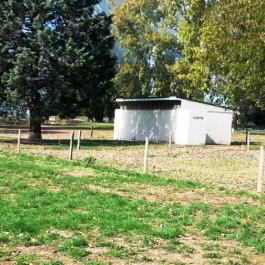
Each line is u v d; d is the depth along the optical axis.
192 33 41.59
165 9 52.09
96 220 7.33
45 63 24.83
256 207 9.05
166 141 33.25
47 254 5.58
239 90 25.72
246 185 12.43
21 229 6.59
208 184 12.36
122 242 6.23
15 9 26.34
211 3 39.97
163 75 54.59
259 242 6.38
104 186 11.00
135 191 10.48
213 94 39.88
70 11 26.88
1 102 26.62
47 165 14.91
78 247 5.89
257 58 19.42
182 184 11.81
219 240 6.56
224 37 21.67
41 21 25.75
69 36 27.77
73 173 13.21
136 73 56.62
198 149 27.20
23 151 20.58
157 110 34.28
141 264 5.30
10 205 8.28
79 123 75.31
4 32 25.86
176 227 7.11
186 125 31.47
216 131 34.81
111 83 30.61
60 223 7.00
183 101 32.28
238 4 20.66
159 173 14.55
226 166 17.92
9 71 26.02
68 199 9.05
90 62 27.00
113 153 21.62
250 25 20.50
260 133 52.03
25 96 25.75
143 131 35.59
